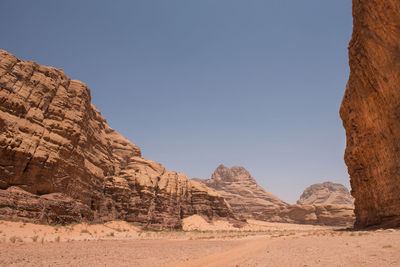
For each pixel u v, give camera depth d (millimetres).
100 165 52344
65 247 16844
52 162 32969
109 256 13164
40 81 36250
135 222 53812
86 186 42031
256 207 194875
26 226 25188
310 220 148250
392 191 23578
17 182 28875
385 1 19828
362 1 23469
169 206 69312
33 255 12484
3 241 17594
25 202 27688
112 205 51531
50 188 32562
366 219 30781
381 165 25797
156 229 56531
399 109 21359
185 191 85125
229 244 23188
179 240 30703
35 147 31500
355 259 8406
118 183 55531
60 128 36656
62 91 39938
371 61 23922
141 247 19062
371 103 26047
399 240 11289
